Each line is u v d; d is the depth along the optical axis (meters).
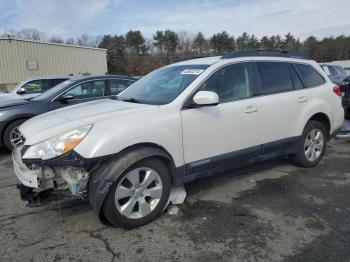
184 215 3.69
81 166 3.14
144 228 3.43
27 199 3.30
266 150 4.57
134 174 3.33
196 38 67.75
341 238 3.20
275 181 4.71
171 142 3.56
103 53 33.69
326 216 3.65
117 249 3.08
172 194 3.99
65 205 3.97
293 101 4.79
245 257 2.93
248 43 72.81
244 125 4.21
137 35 66.62
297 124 4.90
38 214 3.78
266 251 3.01
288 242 3.14
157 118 3.50
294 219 3.59
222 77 4.13
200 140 3.82
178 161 3.66
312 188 4.46
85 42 62.62
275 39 78.19
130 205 3.34
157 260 2.91
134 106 3.71
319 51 77.69
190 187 4.49
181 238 3.24
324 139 5.38
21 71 27.22
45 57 28.58
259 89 4.47
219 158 4.03
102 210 3.26
